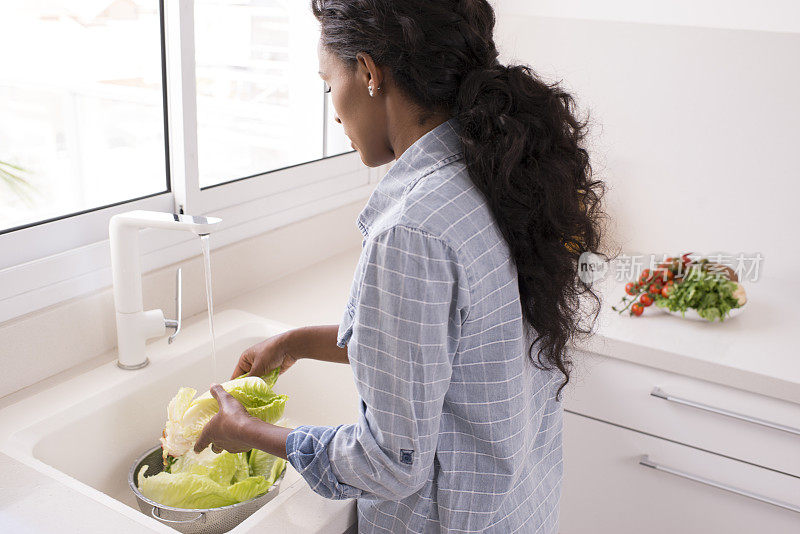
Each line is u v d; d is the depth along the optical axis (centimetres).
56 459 109
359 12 75
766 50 179
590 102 202
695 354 152
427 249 70
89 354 128
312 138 181
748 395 150
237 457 105
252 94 160
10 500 89
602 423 167
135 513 88
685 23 182
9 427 106
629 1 188
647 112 196
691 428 157
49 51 119
